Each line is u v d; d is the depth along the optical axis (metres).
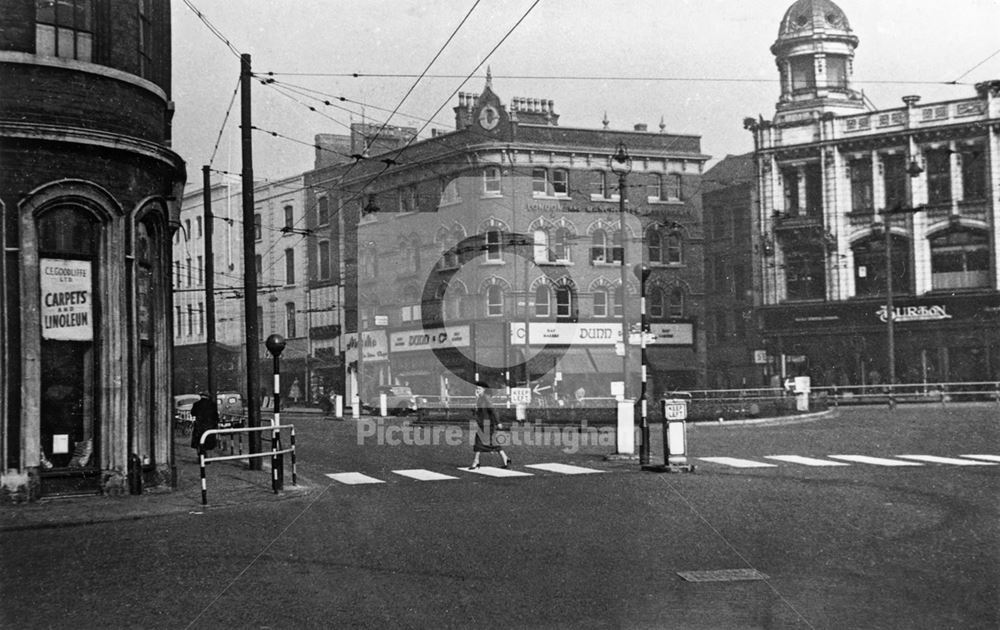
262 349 63.12
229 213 63.97
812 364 51.41
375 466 20.95
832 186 51.41
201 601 8.23
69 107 15.02
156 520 13.22
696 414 34.22
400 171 54.09
